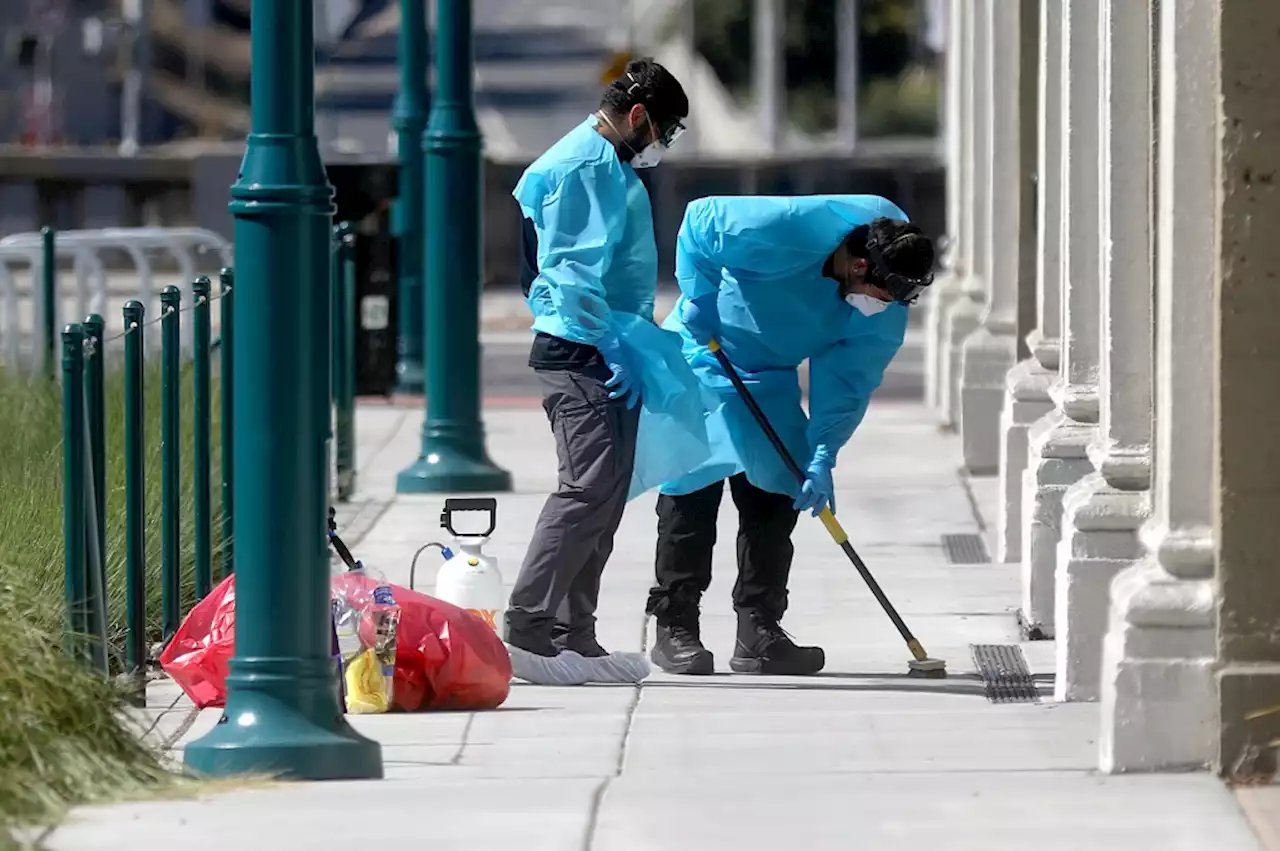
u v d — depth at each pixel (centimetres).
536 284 2828
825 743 2414
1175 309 2222
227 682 2248
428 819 2022
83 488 2423
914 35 18050
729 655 3017
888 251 2709
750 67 18312
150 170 9969
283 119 2188
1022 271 3984
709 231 2773
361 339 5906
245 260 2191
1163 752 2205
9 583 2367
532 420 5628
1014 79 4500
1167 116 2220
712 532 2903
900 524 4069
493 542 3878
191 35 16775
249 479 2211
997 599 3388
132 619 2642
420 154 5894
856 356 2806
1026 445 3662
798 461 2855
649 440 2805
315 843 1941
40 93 15888
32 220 9962
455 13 4425
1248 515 2177
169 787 2144
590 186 2733
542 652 2822
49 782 2084
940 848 1911
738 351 2838
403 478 4450
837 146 15638
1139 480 2702
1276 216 2158
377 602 2642
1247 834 1945
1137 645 2208
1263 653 2186
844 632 3156
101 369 2602
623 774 2266
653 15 16812
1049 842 1925
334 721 2248
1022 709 2622
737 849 1914
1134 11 2678
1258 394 2169
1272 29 2147
